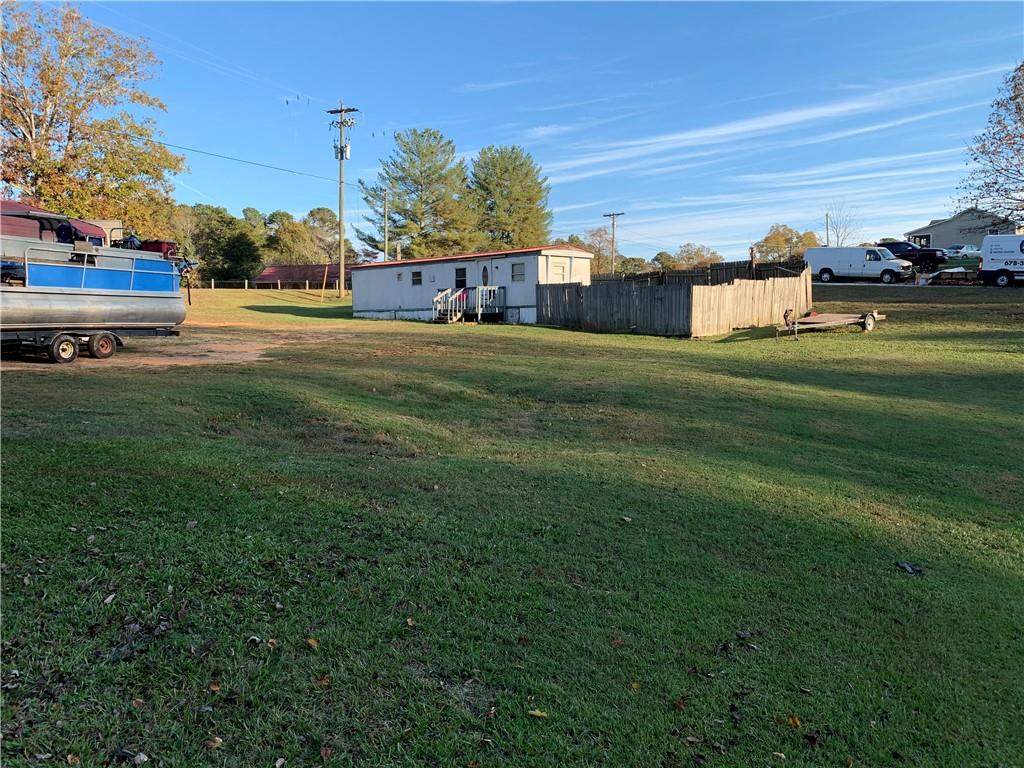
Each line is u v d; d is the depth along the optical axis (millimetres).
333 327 23750
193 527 4223
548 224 61219
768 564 4500
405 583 3789
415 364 13695
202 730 2555
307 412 8289
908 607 4039
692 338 21281
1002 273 29859
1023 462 7719
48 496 4453
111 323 13102
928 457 7820
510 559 4227
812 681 3221
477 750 2580
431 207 54875
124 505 4461
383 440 7363
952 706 3119
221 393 8992
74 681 2742
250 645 3092
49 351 12062
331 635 3223
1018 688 3299
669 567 4312
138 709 2629
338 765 2443
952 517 5793
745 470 6836
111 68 28062
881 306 25641
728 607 3859
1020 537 5398
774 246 78938
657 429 8719
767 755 2693
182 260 15078
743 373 13984
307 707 2732
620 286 23328
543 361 15023
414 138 53500
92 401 7984
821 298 28984
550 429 8602
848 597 4113
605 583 4023
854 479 6773
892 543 5055
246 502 4734
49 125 27344
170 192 31016
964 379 13664
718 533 4965
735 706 2984
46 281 11938
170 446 6035
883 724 2949
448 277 29000
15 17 25938
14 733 2439
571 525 4875
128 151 28625
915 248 40781
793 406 10539
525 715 2799
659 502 5547
